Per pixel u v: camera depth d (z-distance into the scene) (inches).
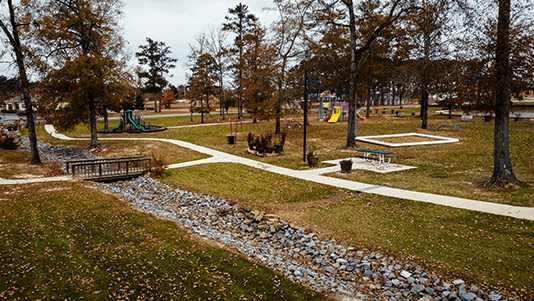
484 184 554.3
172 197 624.4
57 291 303.0
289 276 335.3
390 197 521.7
